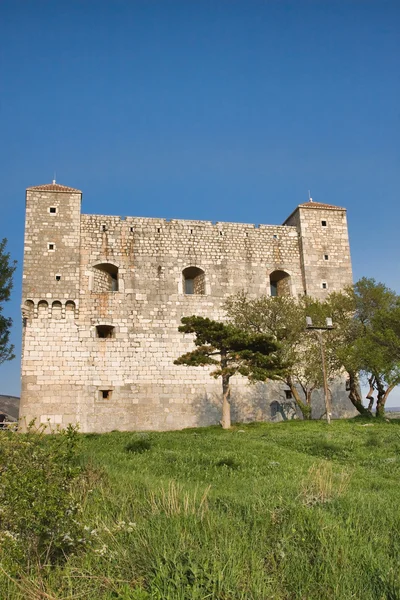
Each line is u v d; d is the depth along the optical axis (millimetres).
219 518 9711
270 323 42531
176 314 46438
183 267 47781
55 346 43406
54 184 48031
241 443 25906
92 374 43531
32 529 8195
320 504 11195
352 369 41688
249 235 50250
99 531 9156
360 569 7871
